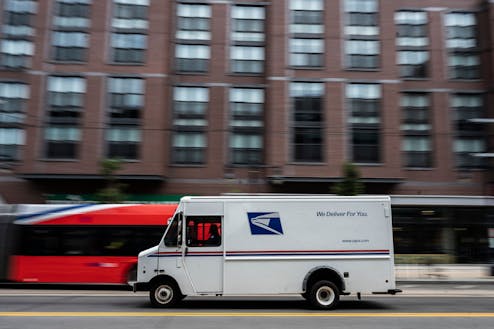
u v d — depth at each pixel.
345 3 26.19
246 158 25.94
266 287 10.49
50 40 24.94
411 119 26.41
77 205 16.31
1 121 24.25
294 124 24.88
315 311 10.26
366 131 25.00
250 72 26.83
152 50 25.17
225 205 10.77
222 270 10.55
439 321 9.05
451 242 24.91
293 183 25.00
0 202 24.03
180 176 25.44
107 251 15.83
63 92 24.59
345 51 25.70
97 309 10.48
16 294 13.91
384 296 13.77
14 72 24.61
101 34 25.06
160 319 9.05
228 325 8.42
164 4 25.69
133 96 24.78
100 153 24.08
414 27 27.36
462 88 26.70
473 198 24.58
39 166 23.73
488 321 9.12
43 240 15.91
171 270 10.59
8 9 25.12
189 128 26.00
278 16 25.83
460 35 27.31
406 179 25.59
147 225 16.03
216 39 26.95
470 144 26.19
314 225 10.69
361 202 10.82
